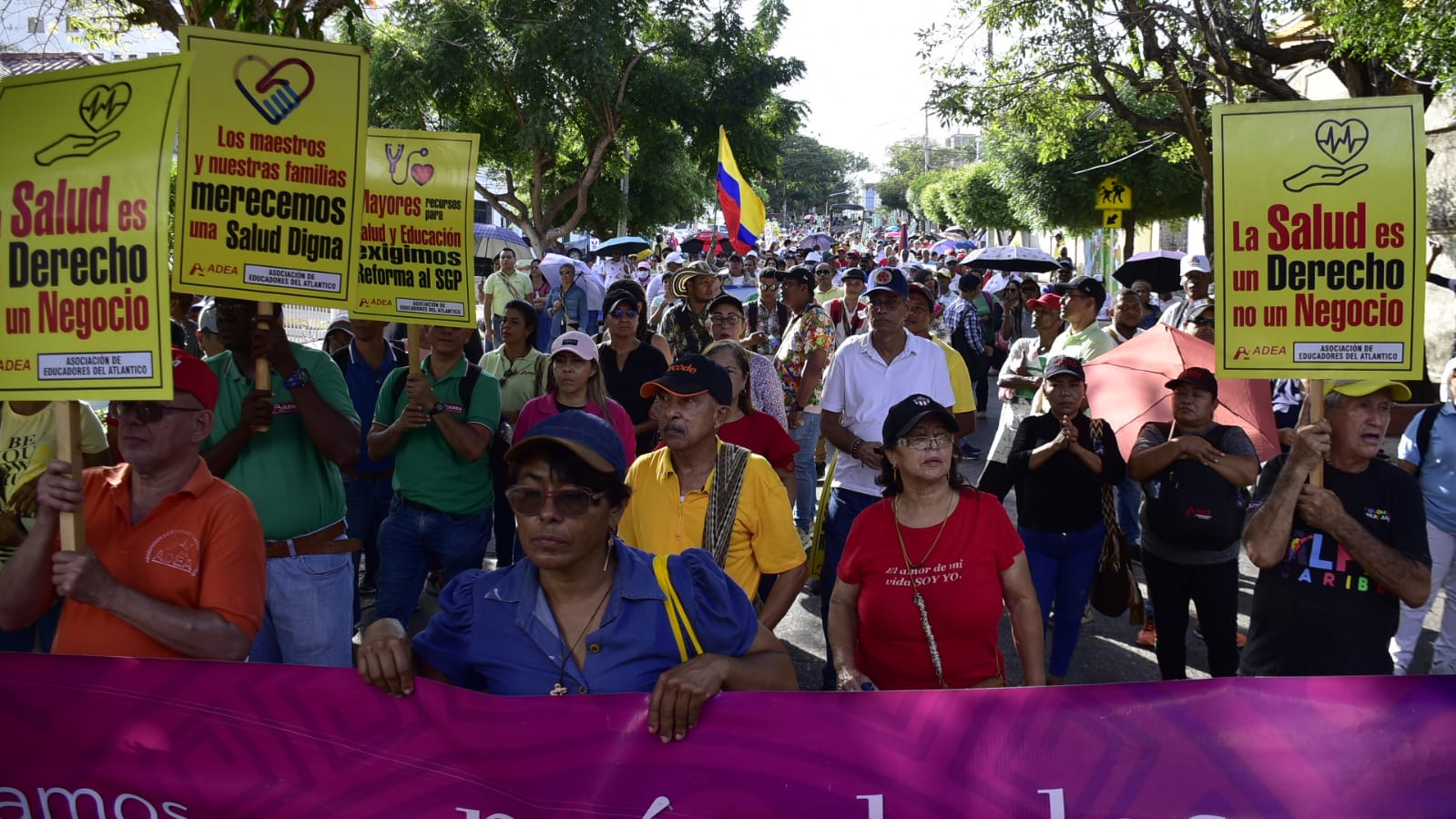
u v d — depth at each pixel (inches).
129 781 104.6
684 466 161.9
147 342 107.7
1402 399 142.1
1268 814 101.4
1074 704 102.0
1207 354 223.8
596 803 98.9
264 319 153.2
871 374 219.1
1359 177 127.2
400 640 100.9
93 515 120.6
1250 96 602.5
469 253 188.1
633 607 100.0
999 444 288.7
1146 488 196.9
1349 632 142.9
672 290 398.0
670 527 159.8
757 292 557.0
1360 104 126.8
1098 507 204.7
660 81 1053.2
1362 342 128.4
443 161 188.2
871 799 100.3
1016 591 147.9
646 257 1137.4
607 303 274.4
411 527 211.3
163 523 119.0
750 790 99.7
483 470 213.9
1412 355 127.0
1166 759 101.7
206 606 117.1
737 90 1095.6
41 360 110.2
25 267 110.3
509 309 277.6
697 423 156.6
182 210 138.4
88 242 108.5
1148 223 1077.8
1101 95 617.0
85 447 173.6
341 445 161.5
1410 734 101.0
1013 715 101.7
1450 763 100.7
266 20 246.2
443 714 100.0
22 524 169.3
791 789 100.0
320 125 142.5
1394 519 142.9
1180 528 191.0
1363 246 127.5
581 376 220.1
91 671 105.0
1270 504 141.5
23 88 110.3
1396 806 101.0
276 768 102.5
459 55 947.3
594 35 963.3
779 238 2628.0
